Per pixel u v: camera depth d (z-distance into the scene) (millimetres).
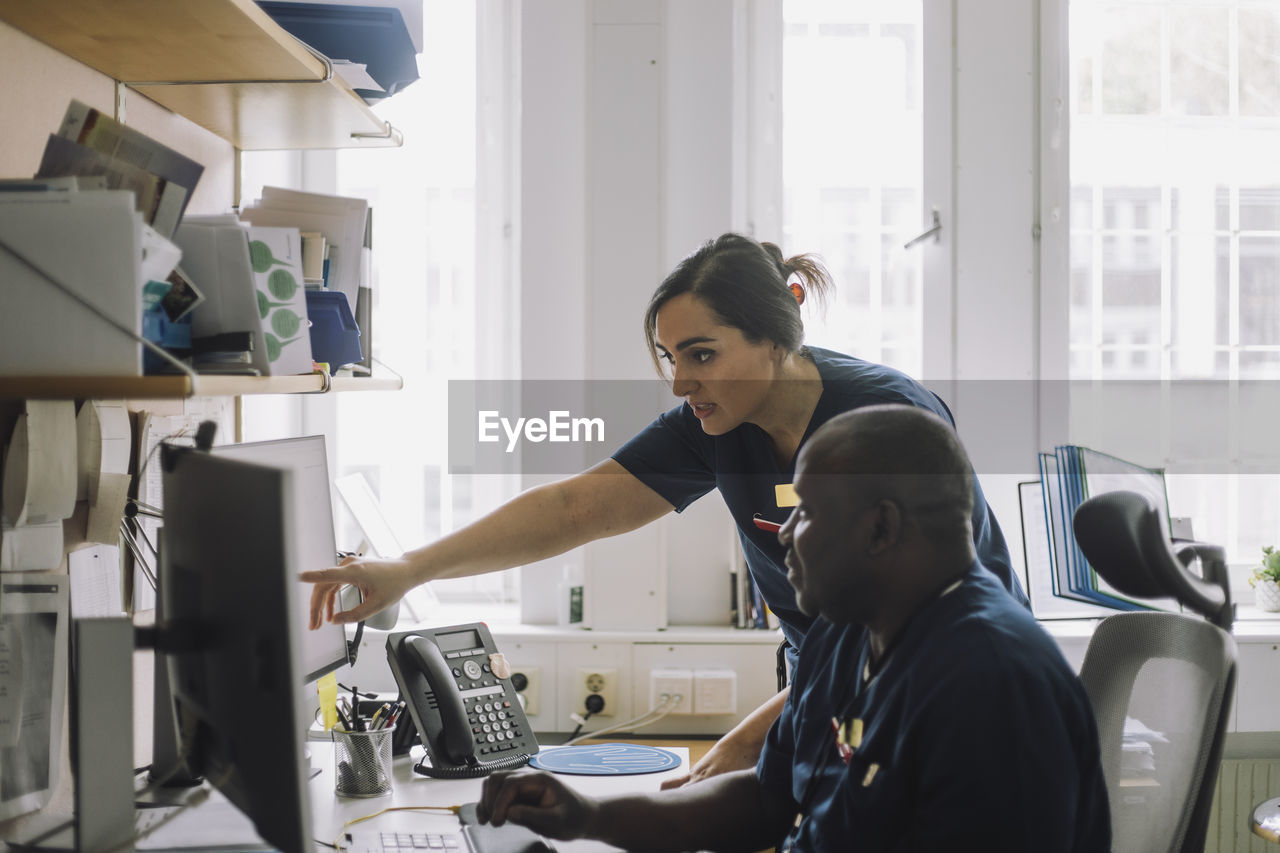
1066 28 2527
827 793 1098
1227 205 2635
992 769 933
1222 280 2635
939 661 984
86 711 1067
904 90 2562
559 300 2482
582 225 2471
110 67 1467
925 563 1037
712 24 2453
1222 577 1272
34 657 1255
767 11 2518
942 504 1034
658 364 1583
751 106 2521
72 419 1305
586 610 2377
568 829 1229
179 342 1198
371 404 2590
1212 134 2627
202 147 1851
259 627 875
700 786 1329
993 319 2529
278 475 849
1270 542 2650
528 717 2340
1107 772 1290
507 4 2549
